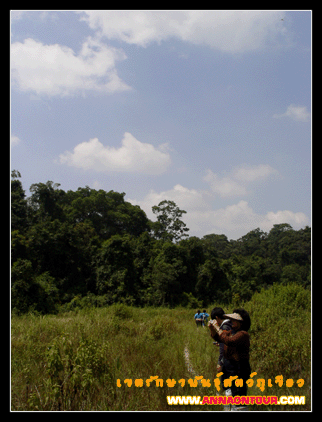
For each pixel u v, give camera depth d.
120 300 38.00
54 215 48.59
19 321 9.33
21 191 45.47
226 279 51.25
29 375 4.61
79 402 3.78
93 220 66.50
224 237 100.75
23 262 28.80
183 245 53.31
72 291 38.03
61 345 4.39
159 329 9.52
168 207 70.06
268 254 82.06
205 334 10.09
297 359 5.33
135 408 3.76
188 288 48.59
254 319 7.71
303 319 8.59
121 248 42.19
